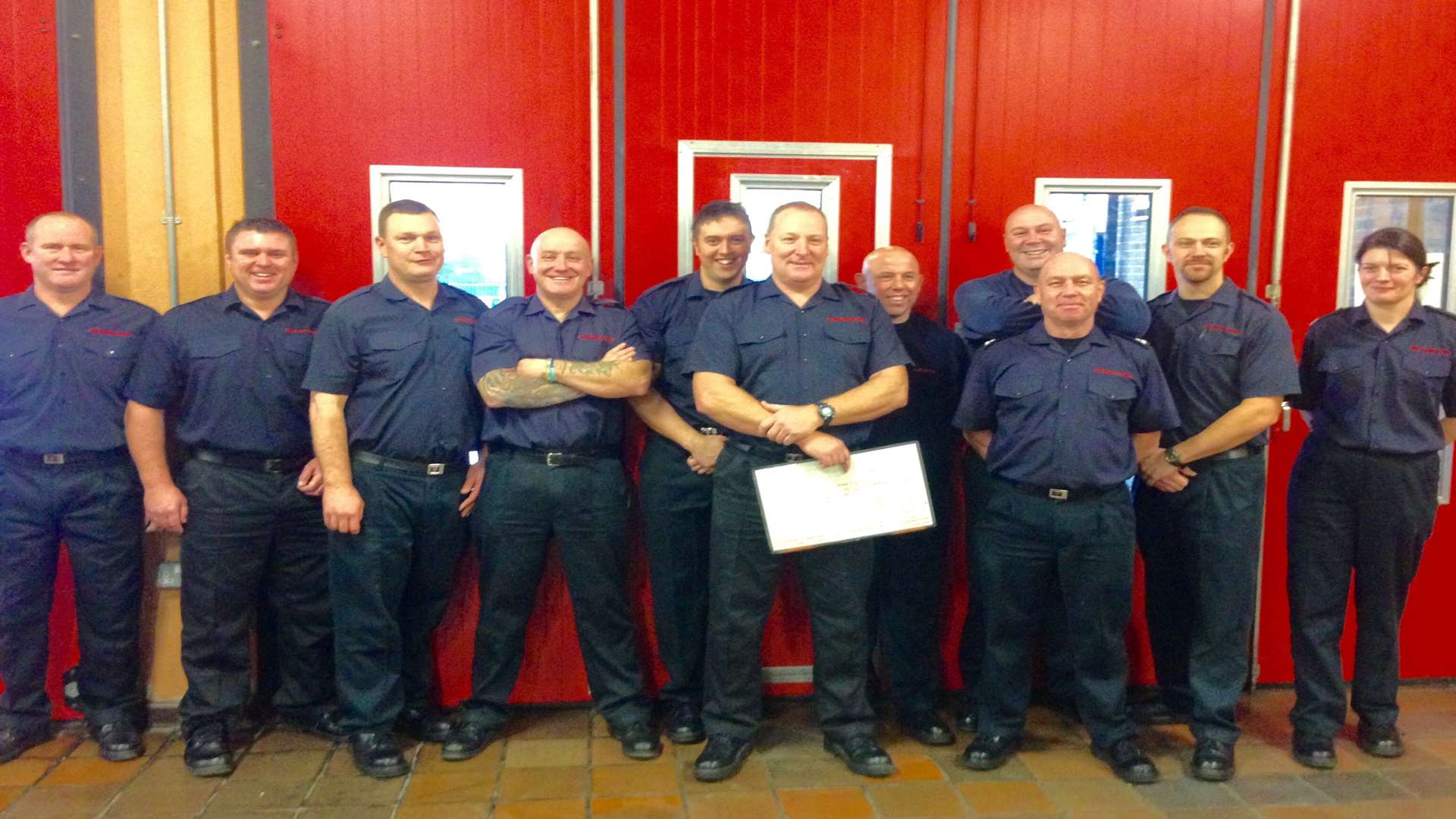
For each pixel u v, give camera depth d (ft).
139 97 9.05
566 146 9.53
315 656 9.15
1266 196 10.01
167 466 8.59
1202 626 8.49
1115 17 9.84
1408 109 10.03
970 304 8.97
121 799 7.87
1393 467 8.41
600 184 9.56
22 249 8.46
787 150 9.67
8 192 8.94
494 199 9.55
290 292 8.73
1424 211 10.21
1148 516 9.00
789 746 8.96
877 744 8.45
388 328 8.15
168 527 8.50
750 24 9.60
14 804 7.78
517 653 8.93
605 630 8.80
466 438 8.50
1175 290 8.89
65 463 8.41
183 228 9.16
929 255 9.91
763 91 9.64
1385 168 10.07
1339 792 8.09
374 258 9.41
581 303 8.61
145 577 9.29
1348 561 8.66
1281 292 10.11
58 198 9.02
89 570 8.61
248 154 9.21
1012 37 9.80
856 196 9.82
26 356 8.31
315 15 9.19
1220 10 9.87
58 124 8.96
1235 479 8.33
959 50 9.76
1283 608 10.37
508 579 8.59
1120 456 7.88
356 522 8.07
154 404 8.36
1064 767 8.54
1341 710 8.63
